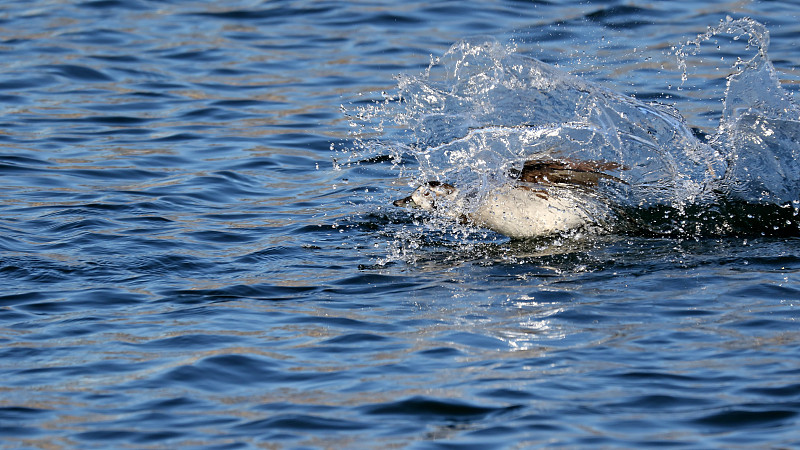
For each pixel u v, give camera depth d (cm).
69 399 1262
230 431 1179
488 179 2011
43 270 1714
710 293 1578
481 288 1653
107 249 1830
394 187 2238
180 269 1744
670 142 2111
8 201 2100
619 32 3288
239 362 1362
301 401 1249
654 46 3127
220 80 3030
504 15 3525
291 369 1342
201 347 1414
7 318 1519
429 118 2497
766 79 2152
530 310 1538
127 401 1256
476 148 2058
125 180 2267
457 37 3319
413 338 1439
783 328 1421
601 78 2856
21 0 3797
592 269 1734
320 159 2433
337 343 1425
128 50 3272
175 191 2194
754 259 1745
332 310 1559
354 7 3684
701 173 2041
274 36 3431
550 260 1795
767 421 1164
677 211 1950
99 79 3025
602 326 1459
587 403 1223
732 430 1150
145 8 3722
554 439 1141
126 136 2584
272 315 1539
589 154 2042
